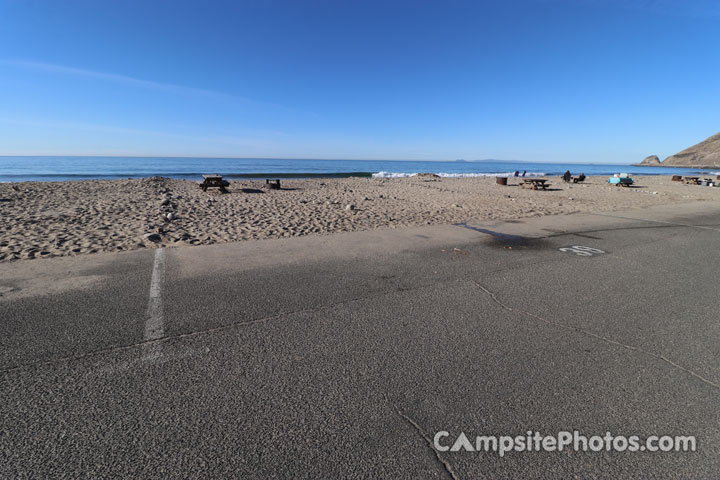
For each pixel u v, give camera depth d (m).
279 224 8.12
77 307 3.30
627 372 2.44
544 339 2.88
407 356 2.58
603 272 4.79
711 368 2.51
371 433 1.83
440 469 1.63
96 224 7.59
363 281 4.22
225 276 4.29
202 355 2.53
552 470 1.65
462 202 13.93
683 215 10.77
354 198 14.66
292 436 1.80
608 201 14.98
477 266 4.95
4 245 5.57
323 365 2.44
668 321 3.27
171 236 6.55
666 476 1.62
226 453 1.69
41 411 1.93
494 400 2.11
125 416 1.91
